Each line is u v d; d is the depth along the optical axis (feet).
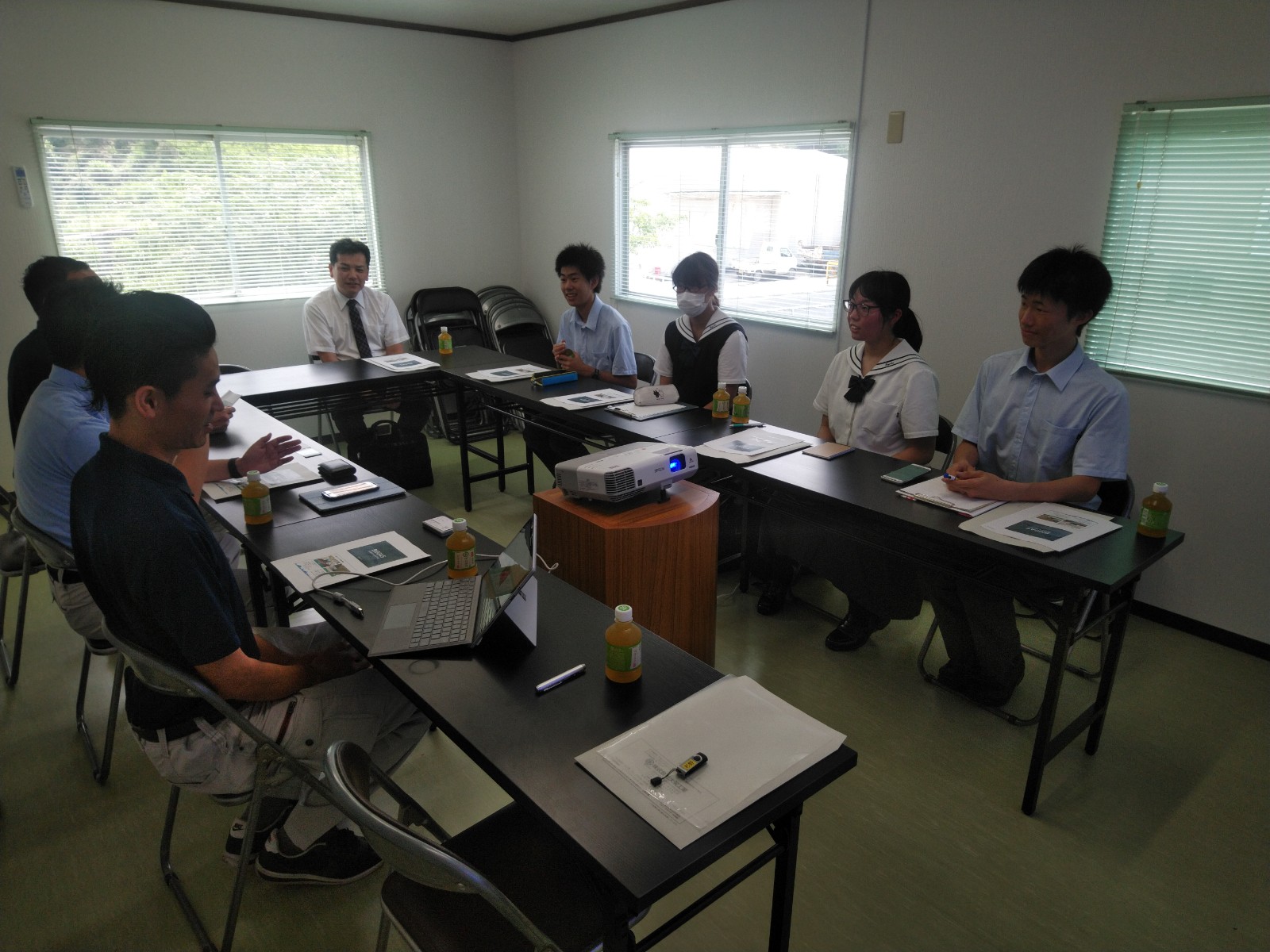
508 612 5.10
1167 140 9.62
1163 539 6.68
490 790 7.30
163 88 15.02
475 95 18.80
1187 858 6.61
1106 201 10.29
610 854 3.62
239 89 15.79
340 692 5.58
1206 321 9.68
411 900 4.29
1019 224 11.25
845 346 14.02
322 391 12.19
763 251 15.08
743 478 9.00
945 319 12.43
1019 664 8.66
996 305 11.76
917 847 6.68
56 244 14.64
